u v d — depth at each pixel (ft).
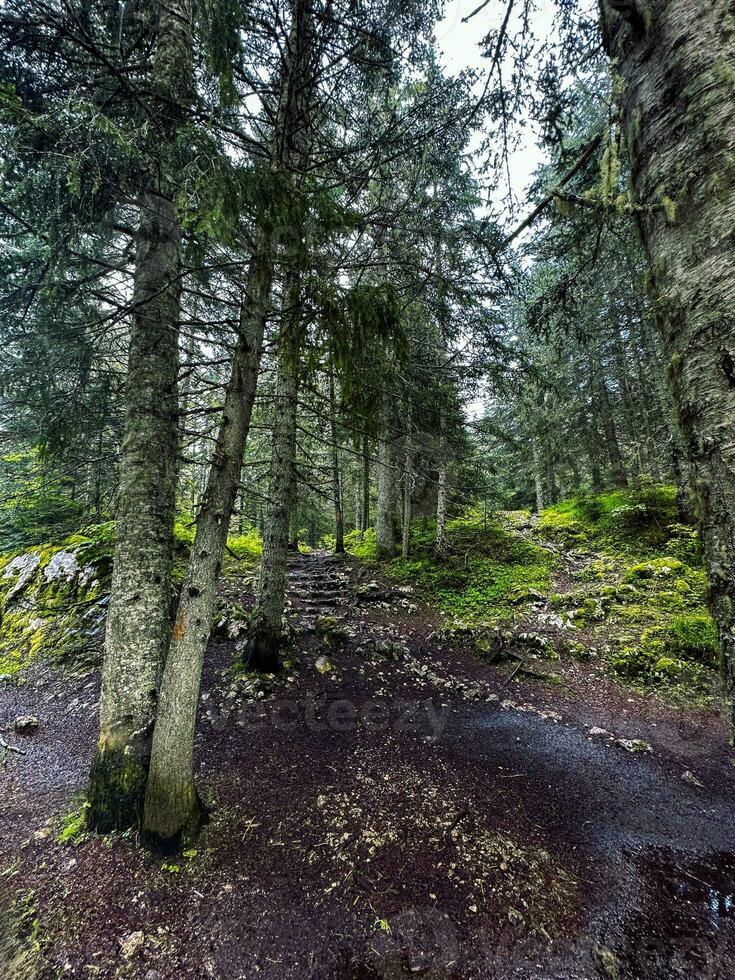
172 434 15.05
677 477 34.86
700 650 22.75
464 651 27.07
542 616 29.35
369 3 14.75
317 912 9.87
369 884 10.62
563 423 47.16
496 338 25.91
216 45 11.39
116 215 15.34
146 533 13.93
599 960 9.12
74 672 21.75
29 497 29.32
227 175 9.89
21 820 12.42
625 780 15.53
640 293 35.01
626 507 38.11
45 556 30.37
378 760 16.10
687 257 5.50
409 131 17.34
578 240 16.98
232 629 25.71
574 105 14.33
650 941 9.59
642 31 6.07
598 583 31.53
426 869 11.12
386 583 37.09
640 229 6.60
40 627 25.71
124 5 14.26
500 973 8.82
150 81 13.99
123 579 13.50
